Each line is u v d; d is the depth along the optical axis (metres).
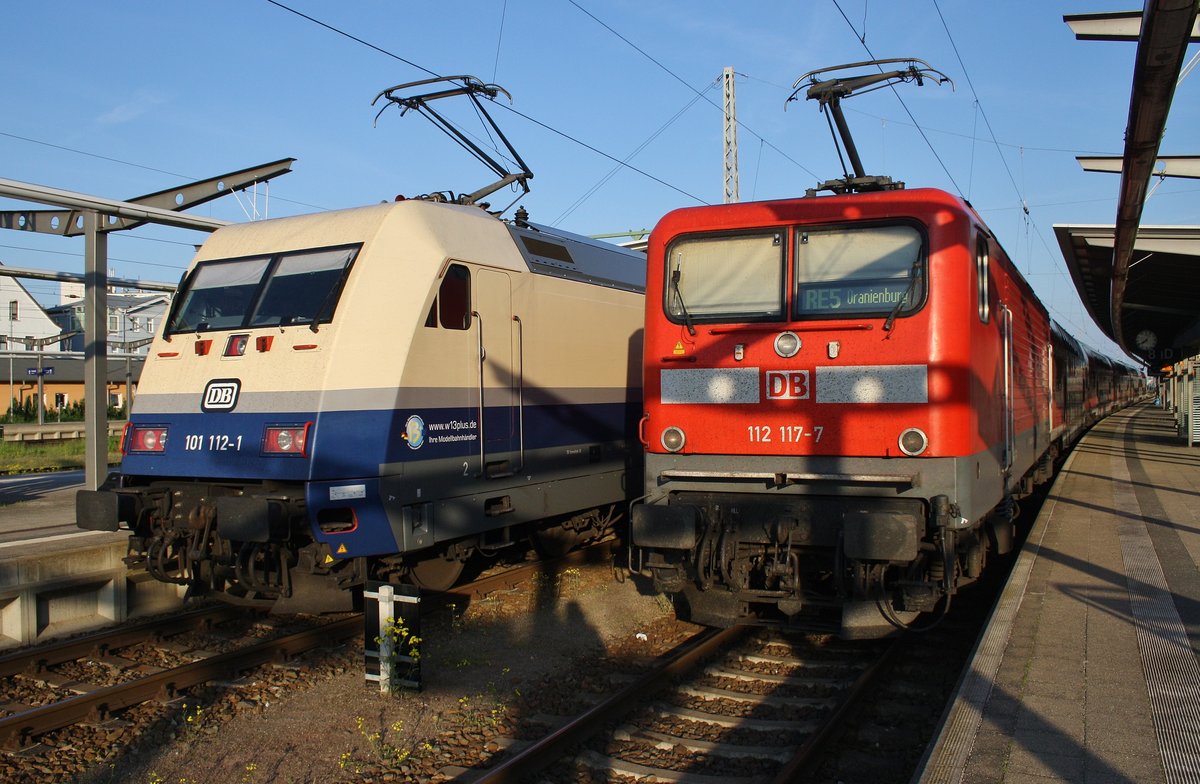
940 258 6.57
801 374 6.85
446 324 8.12
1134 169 11.05
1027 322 10.98
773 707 6.15
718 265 7.27
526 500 9.20
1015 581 7.90
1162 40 7.48
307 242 8.13
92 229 10.97
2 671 6.82
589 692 6.59
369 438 7.34
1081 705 4.96
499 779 4.92
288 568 7.66
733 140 24.34
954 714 4.86
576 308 10.12
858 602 6.71
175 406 7.96
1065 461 20.34
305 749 5.58
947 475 6.43
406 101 10.52
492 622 8.40
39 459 22.19
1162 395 63.94
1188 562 8.66
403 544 7.57
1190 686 5.24
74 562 8.26
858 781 5.14
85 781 5.18
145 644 7.77
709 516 6.95
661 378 7.35
